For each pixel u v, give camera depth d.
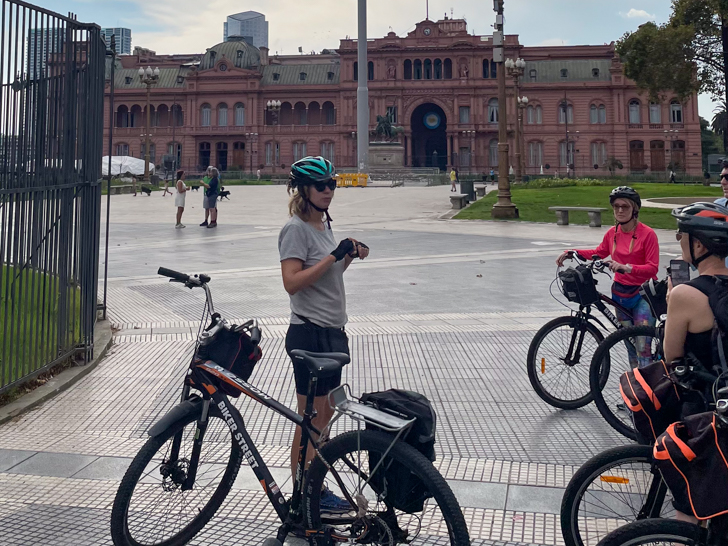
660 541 2.55
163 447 3.46
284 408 3.24
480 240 17.97
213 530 3.73
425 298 10.36
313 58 98.50
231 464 3.64
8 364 5.75
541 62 86.75
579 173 84.25
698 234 2.90
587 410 5.69
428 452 2.98
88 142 6.86
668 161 83.31
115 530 3.28
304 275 3.45
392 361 7.07
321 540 3.11
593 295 5.61
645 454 2.98
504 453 4.75
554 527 3.71
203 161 92.19
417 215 26.86
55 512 3.91
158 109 93.31
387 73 86.06
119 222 23.44
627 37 41.03
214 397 3.42
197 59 104.31
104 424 5.33
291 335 3.69
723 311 2.79
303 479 3.23
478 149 85.75
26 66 5.63
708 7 37.84
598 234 19.38
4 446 4.87
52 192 6.19
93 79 6.97
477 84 84.50
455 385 6.29
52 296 6.42
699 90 40.53
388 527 3.04
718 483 2.37
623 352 6.42
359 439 2.95
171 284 11.52
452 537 2.77
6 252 5.48
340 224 22.97
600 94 84.25
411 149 87.38
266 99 90.69
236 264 13.84
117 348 7.63
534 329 8.40
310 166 3.55
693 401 2.82
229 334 3.49
